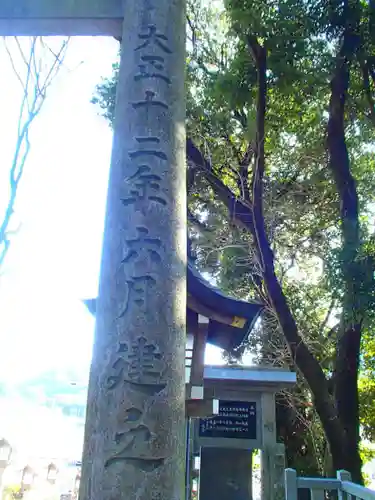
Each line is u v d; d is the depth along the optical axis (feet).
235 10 21.18
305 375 20.53
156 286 6.25
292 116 27.76
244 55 24.32
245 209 26.11
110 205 6.86
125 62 7.84
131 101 7.42
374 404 38.60
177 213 6.88
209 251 32.83
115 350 5.90
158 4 8.15
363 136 29.50
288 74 22.59
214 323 15.90
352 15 20.10
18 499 33.09
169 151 7.16
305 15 20.58
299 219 33.65
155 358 5.85
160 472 5.33
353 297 16.01
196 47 29.91
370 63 21.74
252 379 24.38
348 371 20.49
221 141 30.25
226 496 24.02
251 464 24.63
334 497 18.80
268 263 21.65
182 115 7.63
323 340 32.14
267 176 32.89
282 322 21.16
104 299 6.27
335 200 32.27
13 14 9.21
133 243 6.45
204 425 24.61
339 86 22.27
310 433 33.37
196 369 15.72
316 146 30.45
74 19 9.14
